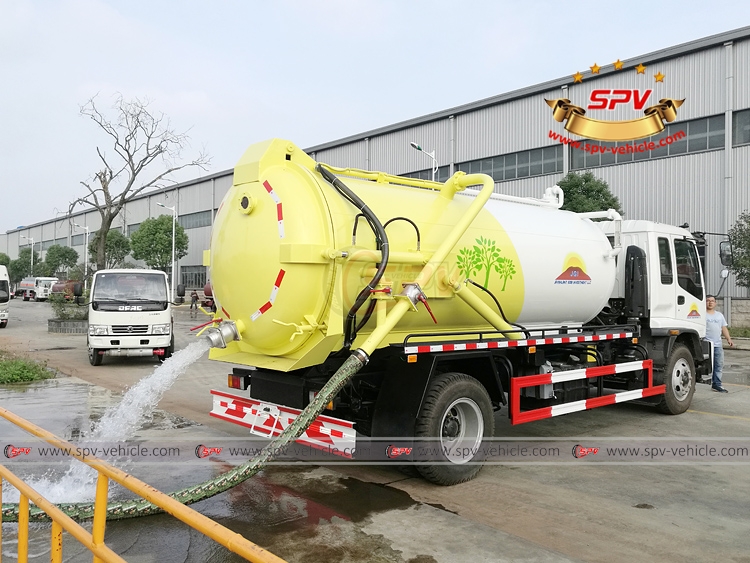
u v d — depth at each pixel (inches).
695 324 348.8
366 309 197.9
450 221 226.2
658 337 320.8
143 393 308.2
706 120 876.6
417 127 1263.5
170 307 541.0
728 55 845.2
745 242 776.9
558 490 204.7
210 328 213.2
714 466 233.3
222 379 441.1
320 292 188.4
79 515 165.3
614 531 169.5
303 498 194.5
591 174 897.5
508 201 276.1
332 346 193.8
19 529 122.6
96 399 359.6
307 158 205.3
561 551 155.7
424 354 205.9
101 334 506.3
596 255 283.3
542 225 266.2
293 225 188.2
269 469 226.2
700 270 358.0
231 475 162.1
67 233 3157.0
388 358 209.3
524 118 1080.8
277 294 189.6
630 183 953.5
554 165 1045.2
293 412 205.6
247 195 198.8
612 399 283.9
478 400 217.5
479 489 205.3
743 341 753.6
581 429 293.7
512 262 241.6
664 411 326.3
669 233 334.0
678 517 180.5
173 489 201.8
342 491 201.8
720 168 860.0
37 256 3198.8
